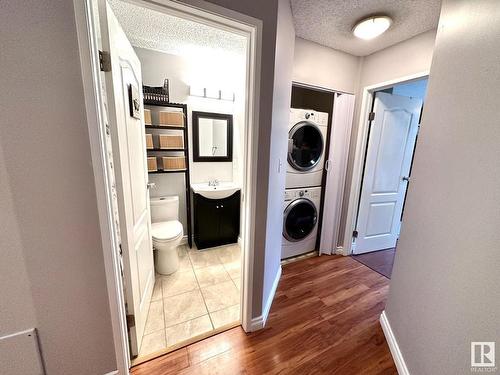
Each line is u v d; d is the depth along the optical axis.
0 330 0.86
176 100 2.47
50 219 0.85
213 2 0.96
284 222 2.36
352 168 2.47
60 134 0.82
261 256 1.41
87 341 1.01
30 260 0.85
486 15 0.81
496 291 0.67
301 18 1.64
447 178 0.97
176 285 1.97
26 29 0.72
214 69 2.57
